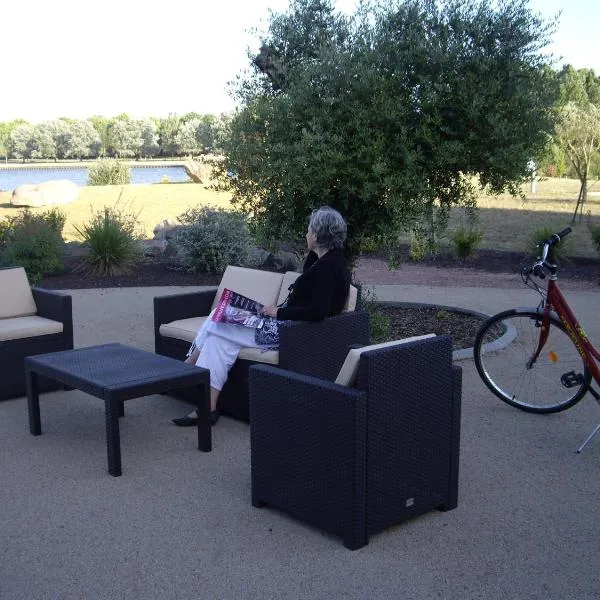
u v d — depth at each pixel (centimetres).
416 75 649
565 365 567
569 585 315
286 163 636
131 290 1110
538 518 379
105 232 1274
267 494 383
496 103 639
